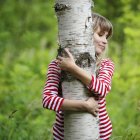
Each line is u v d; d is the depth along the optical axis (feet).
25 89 31.45
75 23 13.41
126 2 40.86
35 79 34.81
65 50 13.43
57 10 13.53
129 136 17.52
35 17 55.26
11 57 45.39
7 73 38.17
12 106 26.84
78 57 13.39
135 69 36.45
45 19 54.70
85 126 13.50
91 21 13.60
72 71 13.29
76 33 13.41
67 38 13.46
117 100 33.17
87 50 13.47
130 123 27.40
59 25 13.60
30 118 25.91
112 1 47.78
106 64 14.75
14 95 29.60
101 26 14.97
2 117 24.03
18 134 19.63
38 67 39.24
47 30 55.67
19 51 47.06
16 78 34.14
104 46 14.94
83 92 13.50
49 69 14.42
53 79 14.21
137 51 38.17
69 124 13.57
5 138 19.20
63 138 14.76
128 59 38.60
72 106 13.37
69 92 13.52
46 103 13.65
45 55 42.86
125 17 39.50
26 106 25.20
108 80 14.24
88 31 13.50
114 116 28.86
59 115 14.75
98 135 13.80
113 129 25.88
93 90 13.47
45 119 25.95
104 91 13.62
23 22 54.29
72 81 13.46
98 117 13.83
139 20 38.91
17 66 36.91
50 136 19.63
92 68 13.57
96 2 48.08
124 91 34.88
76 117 13.50
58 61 13.51
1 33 43.62
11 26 51.08
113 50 41.22
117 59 36.63
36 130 22.38
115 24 45.19
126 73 37.27
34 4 56.59
